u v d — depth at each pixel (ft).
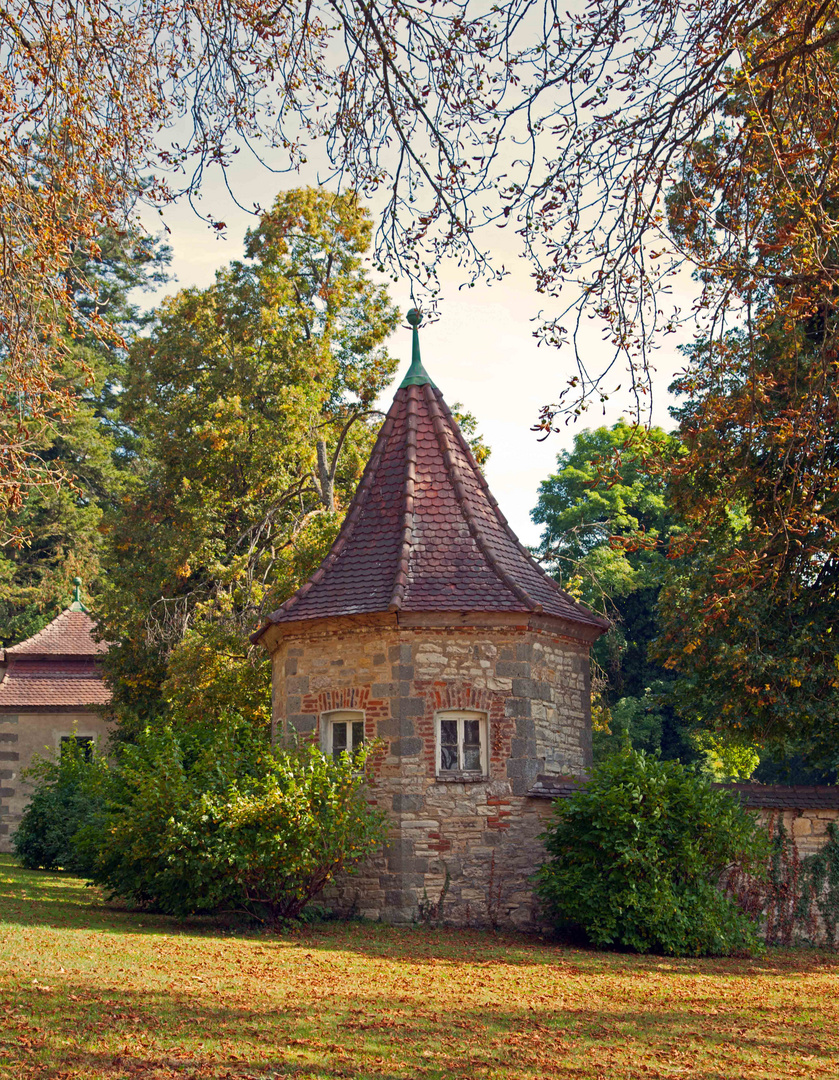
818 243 30.78
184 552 89.71
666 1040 28.55
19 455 38.93
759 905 52.54
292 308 95.61
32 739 103.24
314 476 98.48
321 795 47.75
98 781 55.88
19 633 137.08
